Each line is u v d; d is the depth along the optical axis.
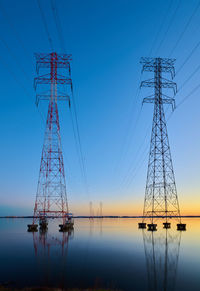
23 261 29.98
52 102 67.75
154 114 74.56
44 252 36.50
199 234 62.84
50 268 26.48
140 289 19.72
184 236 58.09
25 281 21.47
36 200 69.62
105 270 25.73
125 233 66.88
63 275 23.59
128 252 36.56
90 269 26.09
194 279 22.67
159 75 73.19
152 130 74.69
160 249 39.41
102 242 47.66
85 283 21.08
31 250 38.28
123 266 27.58
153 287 20.33
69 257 32.59
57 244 44.94
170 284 21.20
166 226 85.06
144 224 88.81
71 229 82.25
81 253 35.62
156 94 73.69
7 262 29.50
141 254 35.03
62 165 70.00
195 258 32.25
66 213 74.69
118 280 22.19
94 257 32.75
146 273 24.72
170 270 26.00
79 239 52.53
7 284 20.61
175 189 73.31
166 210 73.12
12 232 71.81
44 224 83.12
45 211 69.50
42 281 21.53
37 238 54.88
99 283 21.16
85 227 97.19
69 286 20.20
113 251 37.44
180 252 36.75
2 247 41.44
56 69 61.12
